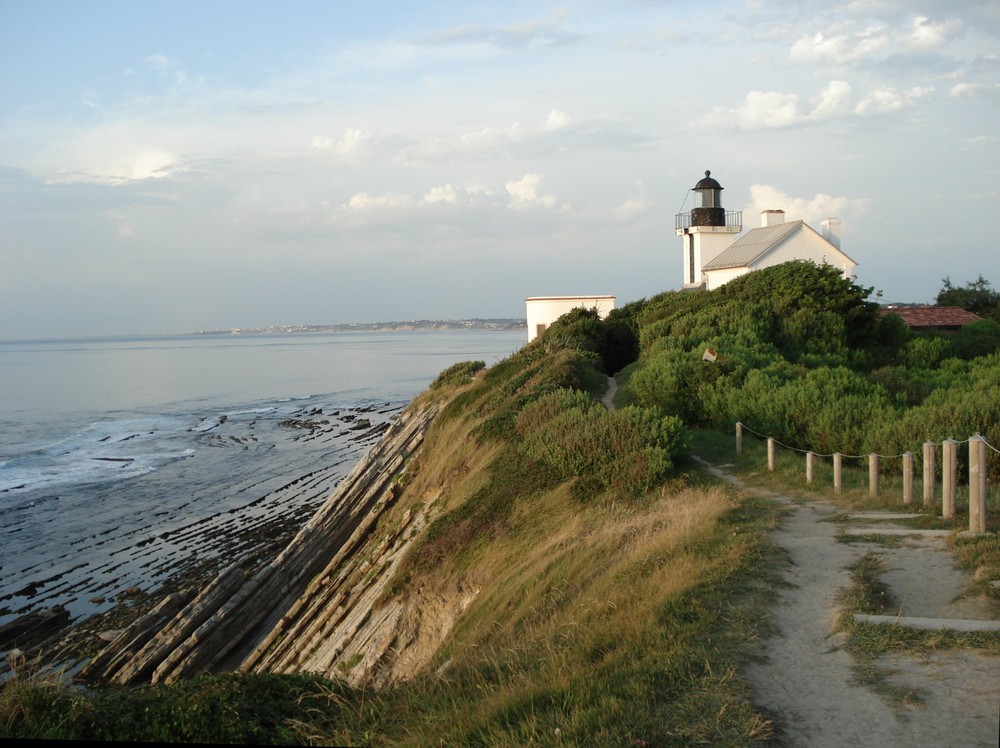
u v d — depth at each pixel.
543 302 53.94
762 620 7.85
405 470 28.12
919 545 10.33
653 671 6.76
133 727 6.89
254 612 22.39
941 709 5.83
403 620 15.27
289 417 70.25
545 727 6.04
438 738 6.34
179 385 108.56
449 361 149.88
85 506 35.75
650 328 35.34
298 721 7.05
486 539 16.05
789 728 5.74
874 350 35.16
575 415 19.38
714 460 18.45
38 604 23.64
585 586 10.91
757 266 44.50
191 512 34.59
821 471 16.05
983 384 23.70
